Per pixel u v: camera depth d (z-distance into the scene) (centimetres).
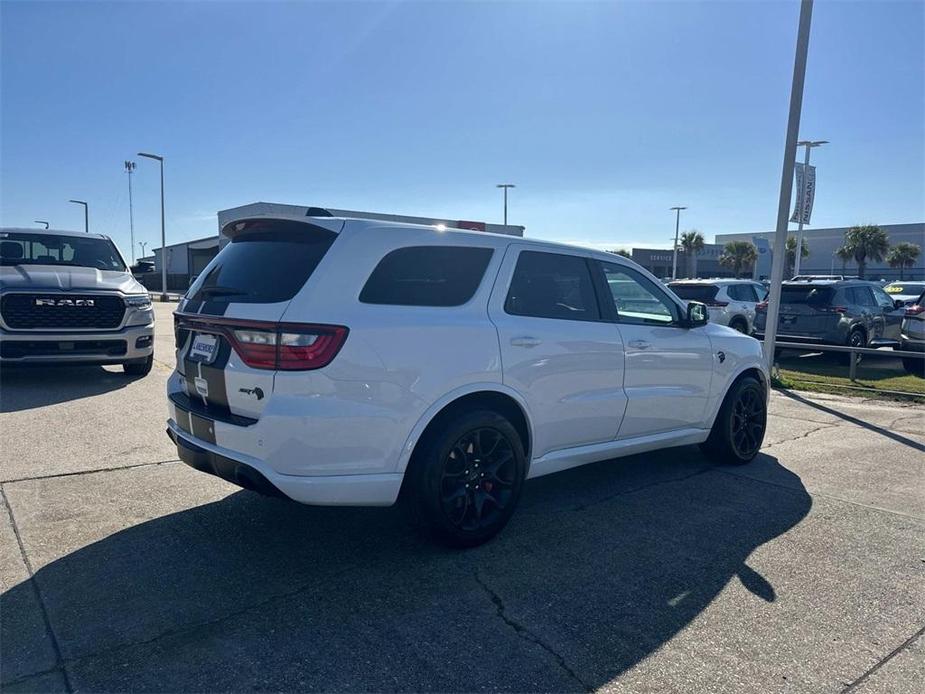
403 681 265
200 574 350
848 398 923
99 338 846
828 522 440
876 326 1358
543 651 287
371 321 343
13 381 891
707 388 535
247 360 337
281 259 361
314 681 264
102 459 540
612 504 470
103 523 414
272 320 331
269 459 329
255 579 346
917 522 441
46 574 346
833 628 310
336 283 343
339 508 446
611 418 461
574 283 452
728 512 457
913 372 1171
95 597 324
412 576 353
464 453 378
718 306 1448
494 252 410
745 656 286
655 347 488
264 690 258
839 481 532
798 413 813
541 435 420
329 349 328
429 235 383
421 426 356
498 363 387
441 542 378
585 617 316
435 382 359
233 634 295
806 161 2827
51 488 473
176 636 292
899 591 346
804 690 263
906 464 584
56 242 974
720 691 262
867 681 270
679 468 565
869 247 6081
